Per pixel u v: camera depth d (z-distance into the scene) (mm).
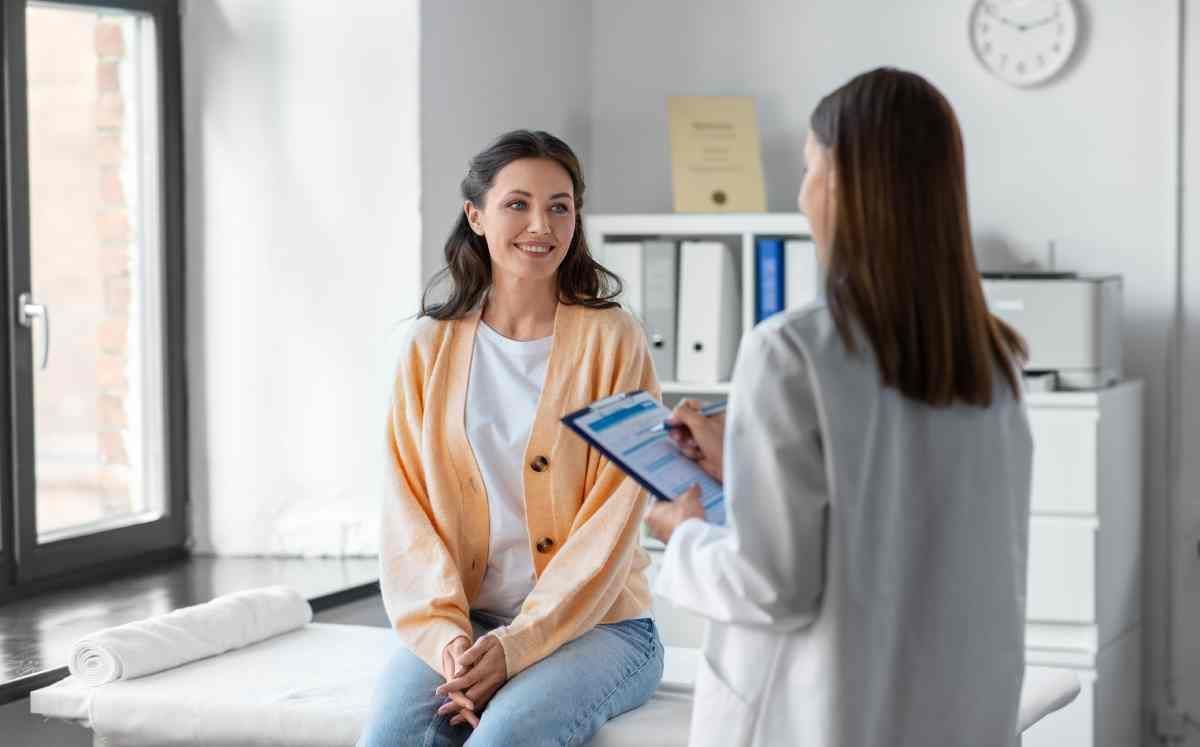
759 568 1436
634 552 2275
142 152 3344
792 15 4004
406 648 2172
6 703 2303
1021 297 3436
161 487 3393
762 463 1437
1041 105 3828
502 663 2039
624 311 2283
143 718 2246
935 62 3893
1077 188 3816
